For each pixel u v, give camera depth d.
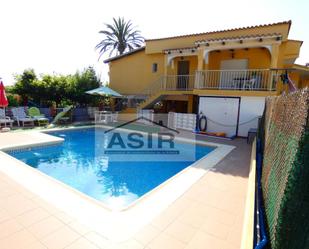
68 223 3.46
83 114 17.28
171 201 4.36
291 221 2.18
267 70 11.40
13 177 5.21
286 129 3.18
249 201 3.34
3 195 4.30
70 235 3.18
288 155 2.73
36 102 16.98
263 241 2.95
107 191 6.03
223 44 12.42
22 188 4.64
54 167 7.69
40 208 3.87
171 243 3.10
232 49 13.40
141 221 3.62
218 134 12.00
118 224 3.50
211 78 13.79
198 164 6.94
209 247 3.04
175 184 5.24
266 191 4.09
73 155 9.17
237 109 12.13
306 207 2.05
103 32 29.02
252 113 11.74
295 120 2.64
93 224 3.47
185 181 5.45
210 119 12.95
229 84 13.51
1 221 3.44
